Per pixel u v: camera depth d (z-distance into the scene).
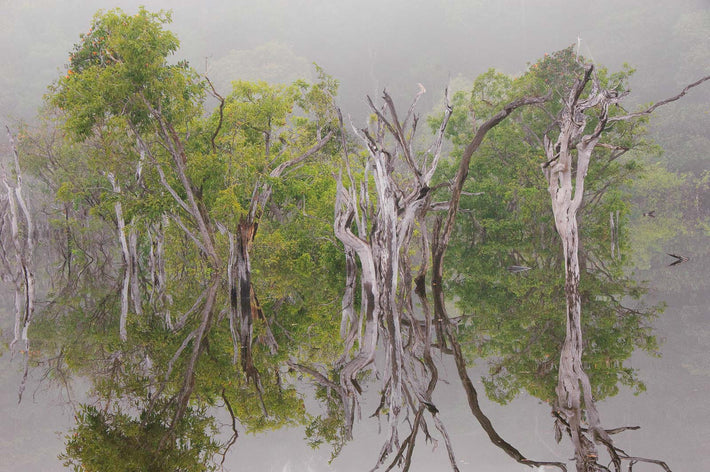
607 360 15.11
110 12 24.17
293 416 11.97
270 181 27.06
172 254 33.09
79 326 21.08
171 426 11.39
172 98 25.44
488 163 45.50
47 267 42.81
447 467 9.62
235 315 21.14
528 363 15.20
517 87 43.00
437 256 25.23
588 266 35.31
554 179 20.92
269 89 29.41
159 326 20.08
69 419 11.78
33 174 39.34
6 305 27.23
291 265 30.19
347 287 22.66
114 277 34.72
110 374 14.75
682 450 9.65
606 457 9.60
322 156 35.00
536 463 9.48
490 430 10.99
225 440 10.79
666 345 16.45
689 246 45.66
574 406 12.01
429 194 23.80
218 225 26.16
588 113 36.56
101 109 23.56
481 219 45.31
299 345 16.97
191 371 14.62
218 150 28.33
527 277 30.08
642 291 26.06
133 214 26.86
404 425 11.35
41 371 15.41
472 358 15.79
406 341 17.52
